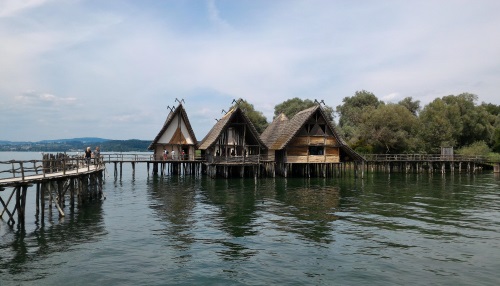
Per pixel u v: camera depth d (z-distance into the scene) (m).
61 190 23.86
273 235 18.11
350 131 87.81
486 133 78.06
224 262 14.19
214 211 24.50
